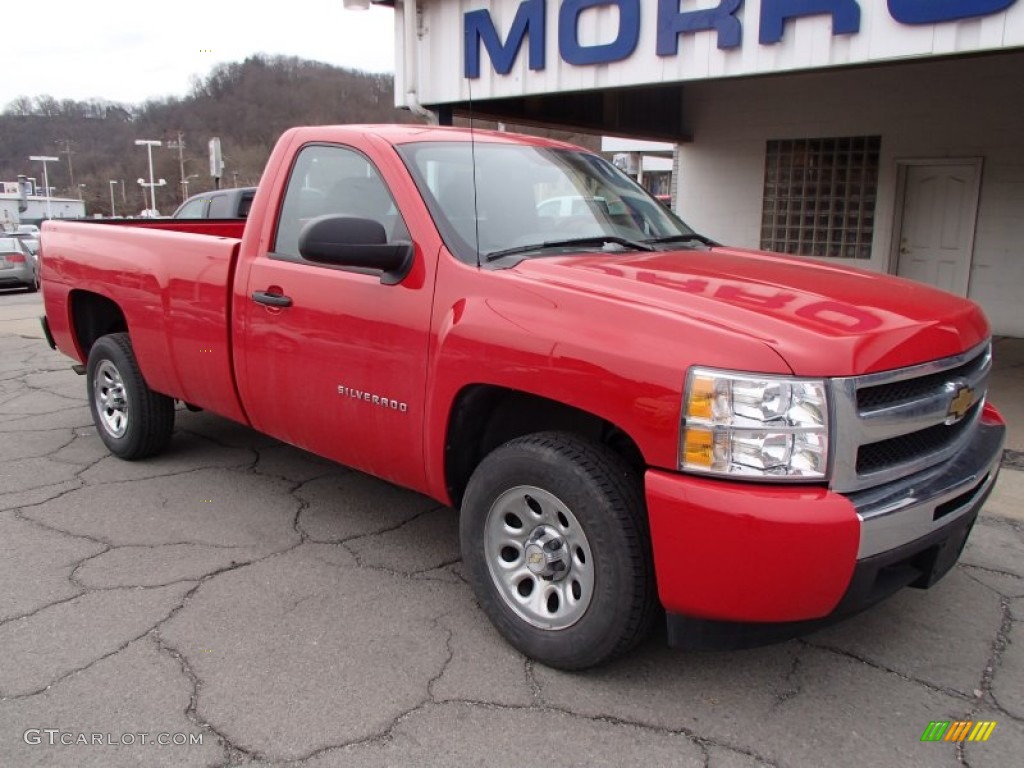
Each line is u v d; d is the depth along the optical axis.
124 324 5.52
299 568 3.78
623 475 2.75
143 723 2.69
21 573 3.71
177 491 4.75
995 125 10.07
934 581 2.85
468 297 3.09
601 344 2.66
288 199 4.00
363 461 3.68
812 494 2.41
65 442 5.74
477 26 8.72
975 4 5.86
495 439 3.37
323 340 3.63
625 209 4.06
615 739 2.63
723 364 2.44
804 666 3.05
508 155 3.92
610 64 7.88
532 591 3.05
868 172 11.12
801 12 6.62
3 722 2.68
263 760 2.53
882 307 2.86
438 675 2.96
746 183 12.18
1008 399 7.02
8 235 21.83
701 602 2.53
